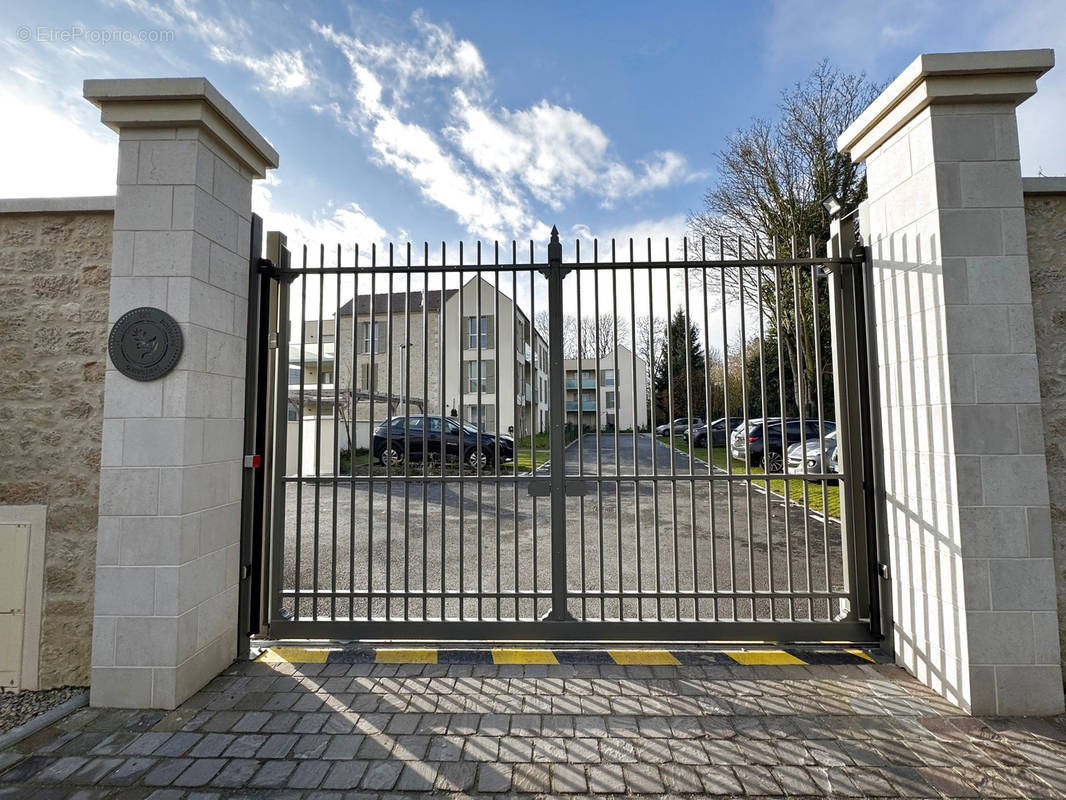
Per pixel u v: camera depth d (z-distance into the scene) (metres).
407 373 3.55
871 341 3.46
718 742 2.48
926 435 2.99
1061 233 3.00
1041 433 2.77
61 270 3.20
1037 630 2.71
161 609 2.84
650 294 3.58
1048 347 2.98
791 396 15.61
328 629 3.55
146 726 2.63
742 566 5.72
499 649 3.49
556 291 3.62
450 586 5.07
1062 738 2.48
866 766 2.29
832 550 6.37
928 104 2.91
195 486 2.98
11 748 2.45
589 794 2.13
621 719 2.67
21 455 3.14
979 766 2.29
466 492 11.61
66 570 3.09
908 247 3.10
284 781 2.21
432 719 2.68
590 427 20.95
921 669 3.05
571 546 6.62
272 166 3.70
